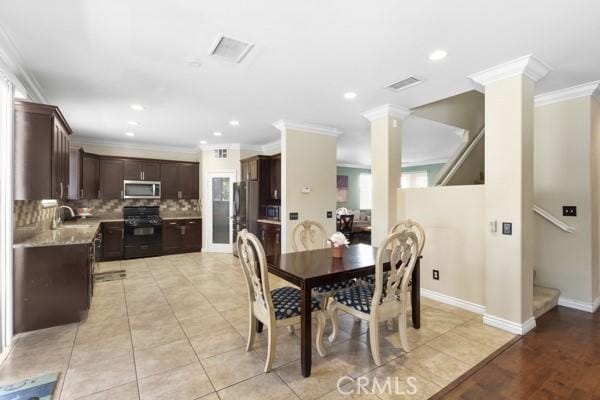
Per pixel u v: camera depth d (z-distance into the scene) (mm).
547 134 3521
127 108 4047
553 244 3504
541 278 3598
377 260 2188
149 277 4680
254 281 2297
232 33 2244
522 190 2691
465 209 3293
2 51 2357
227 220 6848
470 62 2711
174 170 6781
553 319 3037
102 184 6039
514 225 2729
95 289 4066
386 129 3998
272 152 6676
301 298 2117
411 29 2189
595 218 3393
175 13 1994
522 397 1897
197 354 2393
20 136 2744
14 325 2705
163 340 2625
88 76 2998
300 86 3283
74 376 2096
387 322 2973
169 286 4211
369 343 2576
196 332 2781
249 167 6266
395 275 2342
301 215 4914
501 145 2816
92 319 3072
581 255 3309
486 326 2879
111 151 6324
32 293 2793
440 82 3164
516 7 1930
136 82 3160
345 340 2637
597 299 3422
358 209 11047
